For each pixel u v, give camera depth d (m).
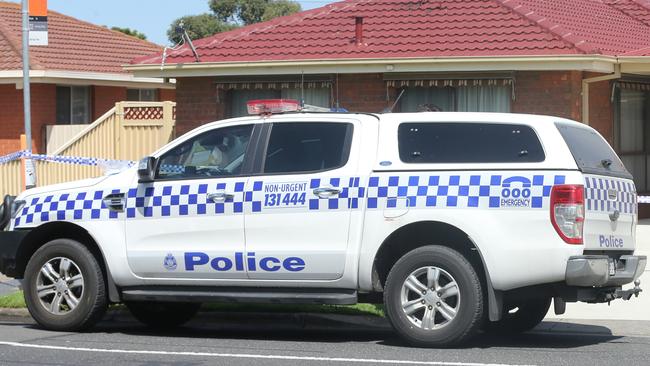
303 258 9.05
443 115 8.99
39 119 23.48
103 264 9.96
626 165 19.06
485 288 8.70
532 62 16.61
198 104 18.83
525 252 8.43
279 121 9.43
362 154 9.05
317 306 10.62
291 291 9.23
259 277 9.25
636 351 8.84
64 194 10.05
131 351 8.84
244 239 9.27
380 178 8.91
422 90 17.73
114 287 9.79
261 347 9.05
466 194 8.62
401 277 8.80
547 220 8.41
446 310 8.68
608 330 10.21
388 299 8.84
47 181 19.23
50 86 23.73
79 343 9.30
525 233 8.45
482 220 8.54
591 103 17.69
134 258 9.66
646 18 21.61
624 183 9.39
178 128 18.97
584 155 8.89
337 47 17.95
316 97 18.30
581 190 8.42
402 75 17.55
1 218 10.33
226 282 9.39
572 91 16.81
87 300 9.80
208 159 9.60
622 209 9.27
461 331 8.61
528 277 8.45
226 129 9.62
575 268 8.31
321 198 9.04
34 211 10.09
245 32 19.06
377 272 8.97
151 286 9.70
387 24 18.33
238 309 10.70
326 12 19.14
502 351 8.75
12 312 11.17
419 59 17.03
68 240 9.93
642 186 19.48
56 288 9.96
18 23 26.00
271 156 9.35
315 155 9.23
